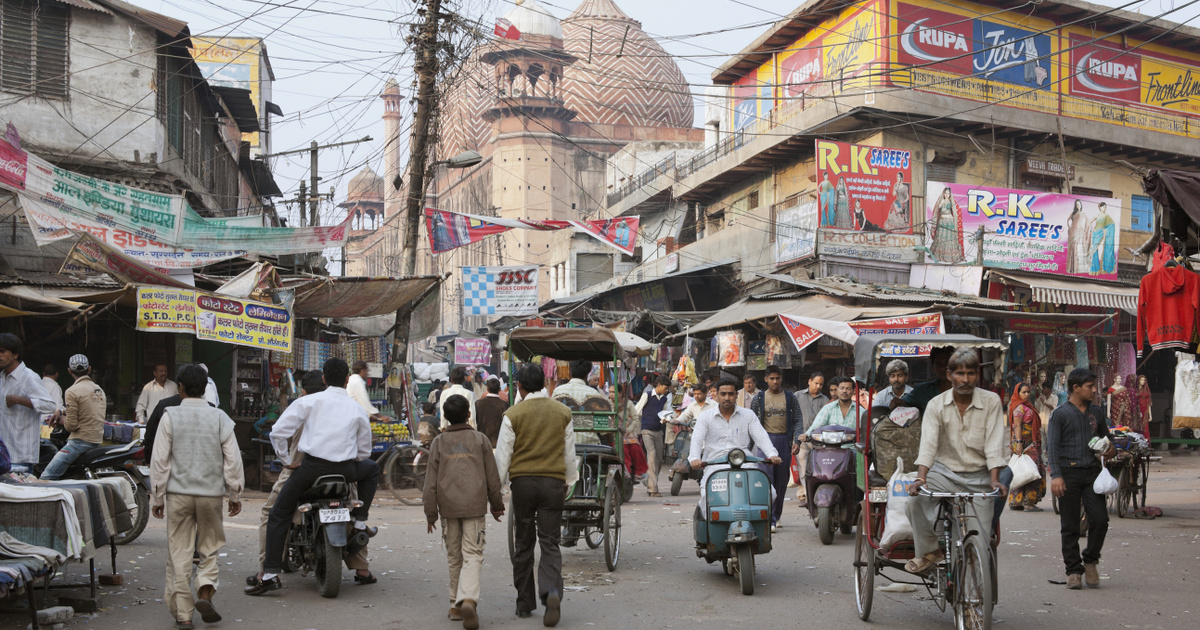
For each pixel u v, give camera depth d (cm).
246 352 1911
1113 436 1146
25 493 589
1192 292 859
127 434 939
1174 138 2622
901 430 623
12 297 1262
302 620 608
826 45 2562
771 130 2700
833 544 928
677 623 602
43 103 1752
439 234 1719
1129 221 2661
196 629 583
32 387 777
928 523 567
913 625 597
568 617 620
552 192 5900
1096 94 2586
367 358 2453
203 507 597
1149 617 614
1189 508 1236
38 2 1756
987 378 637
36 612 564
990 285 2119
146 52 1838
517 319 3262
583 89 5981
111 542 707
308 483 679
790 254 2244
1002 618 612
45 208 1373
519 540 621
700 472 1374
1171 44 2697
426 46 1655
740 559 688
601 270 4012
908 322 1639
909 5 2373
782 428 1038
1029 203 2223
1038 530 1012
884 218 2194
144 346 1664
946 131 2389
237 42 3438
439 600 672
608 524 783
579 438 841
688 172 3209
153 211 1526
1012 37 2489
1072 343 2155
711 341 2088
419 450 1343
